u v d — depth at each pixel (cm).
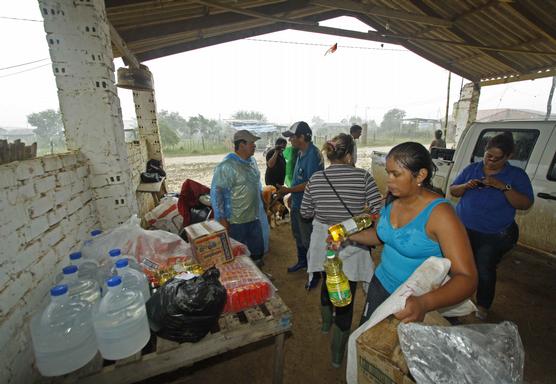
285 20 442
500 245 224
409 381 81
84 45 209
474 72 850
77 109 215
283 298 294
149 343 130
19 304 125
